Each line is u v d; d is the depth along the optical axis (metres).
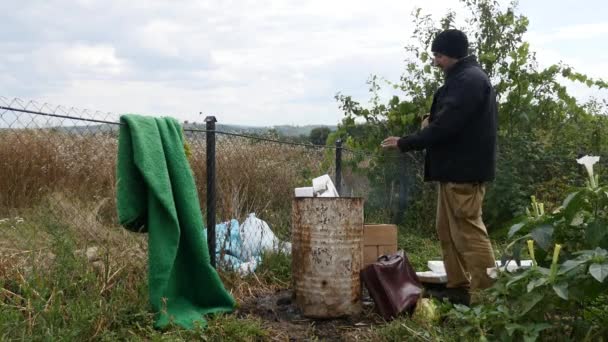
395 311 4.23
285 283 5.28
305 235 4.41
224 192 6.50
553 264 3.21
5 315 3.29
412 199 8.45
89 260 4.38
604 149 8.91
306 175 7.81
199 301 4.37
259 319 4.18
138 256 4.76
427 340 3.66
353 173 8.55
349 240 4.38
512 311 3.35
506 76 8.62
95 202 5.69
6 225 4.92
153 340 3.54
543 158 8.49
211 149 5.03
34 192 5.91
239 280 5.09
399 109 8.48
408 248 7.18
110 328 3.73
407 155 8.45
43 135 6.01
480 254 4.44
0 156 5.90
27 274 4.12
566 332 3.47
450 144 4.49
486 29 8.70
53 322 3.44
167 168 4.22
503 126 8.64
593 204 3.64
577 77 8.65
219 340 3.79
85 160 6.17
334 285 4.35
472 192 4.48
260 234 5.96
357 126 8.79
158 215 4.04
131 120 4.07
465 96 4.37
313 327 4.17
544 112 8.88
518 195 7.91
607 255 3.20
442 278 5.13
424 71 8.59
